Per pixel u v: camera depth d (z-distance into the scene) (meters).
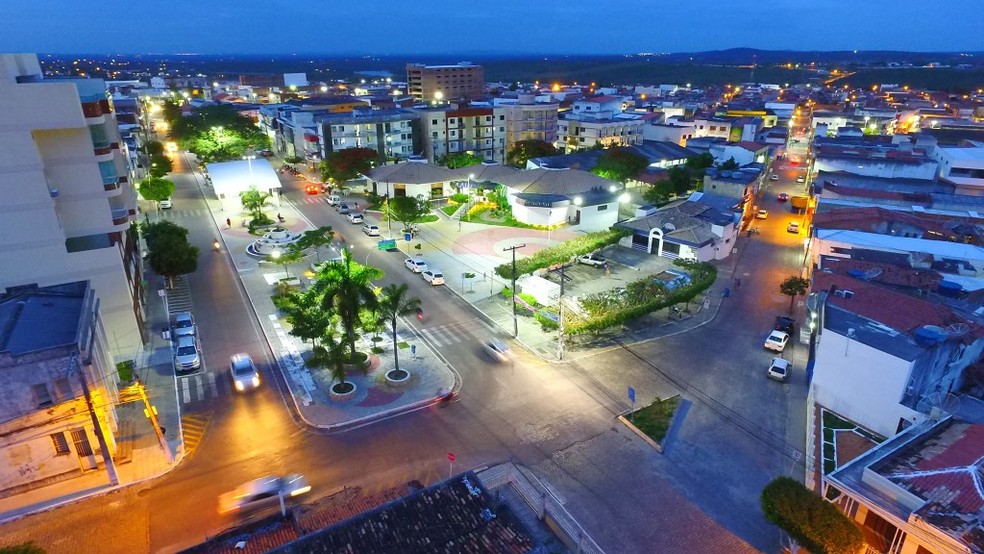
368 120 118.75
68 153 42.59
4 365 28.80
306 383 41.94
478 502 25.30
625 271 65.06
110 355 41.00
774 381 43.06
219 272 63.59
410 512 24.61
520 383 42.28
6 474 30.38
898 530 24.97
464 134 130.12
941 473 25.56
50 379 30.05
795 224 82.88
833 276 47.06
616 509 30.50
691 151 120.94
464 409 39.09
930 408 34.12
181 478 32.38
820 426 36.47
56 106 39.72
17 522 29.22
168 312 53.38
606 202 83.31
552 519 29.39
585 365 44.91
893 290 43.47
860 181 86.44
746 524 29.72
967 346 37.78
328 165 100.75
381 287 58.97
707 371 44.38
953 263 52.09
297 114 126.38
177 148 141.62
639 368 44.59
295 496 30.95
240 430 36.59
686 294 51.94
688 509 30.61
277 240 71.81
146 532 28.59
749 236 80.88
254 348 46.94
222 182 88.19
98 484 31.77
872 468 26.75
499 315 53.50
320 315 42.81
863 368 36.06
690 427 37.41
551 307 52.84
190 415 38.00
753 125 143.12
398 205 79.94
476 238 76.94
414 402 39.59
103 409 32.88
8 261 40.69
